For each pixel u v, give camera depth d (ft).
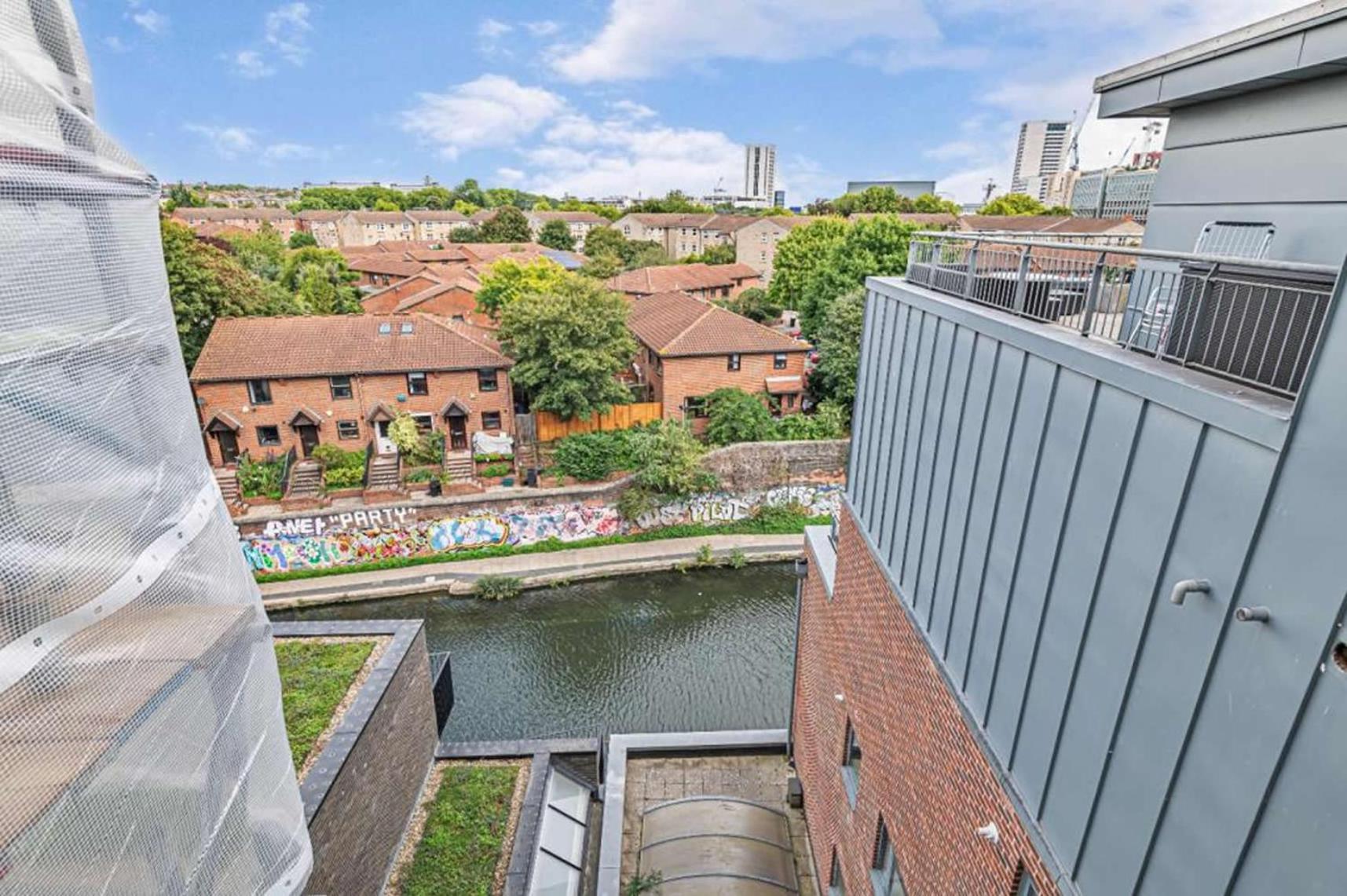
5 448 7.43
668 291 133.39
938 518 18.54
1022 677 14.08
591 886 35.22
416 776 35.37
